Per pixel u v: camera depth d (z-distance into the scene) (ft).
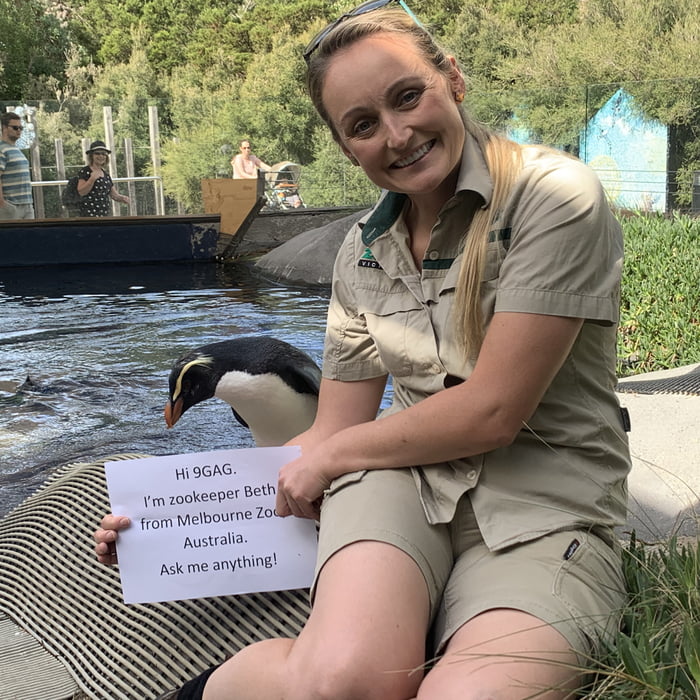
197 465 6.88
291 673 4.99
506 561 5.58
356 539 5.56
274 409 9.17
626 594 5.88
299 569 6.94
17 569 8.66
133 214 61.52
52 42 117.60
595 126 58.85
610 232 5.98
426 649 5.61
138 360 20.53
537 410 6.02
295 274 33.01
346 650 4.90
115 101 61.46
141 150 61.87
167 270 37.29
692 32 77.82
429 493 5.96
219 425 15.74
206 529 6.90
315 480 6.31
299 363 9.09
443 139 6.07
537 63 84.53
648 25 81.15
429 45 6.16
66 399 17.57
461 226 6.22
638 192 54.13
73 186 47.55
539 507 5.84
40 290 31.50
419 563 5.53
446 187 6.37
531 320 5.70
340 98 6.10
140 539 6.89
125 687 6.60
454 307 6.11
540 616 5.05
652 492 9.86
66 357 20.98
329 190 62.23
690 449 11.25
